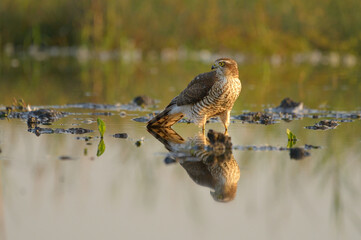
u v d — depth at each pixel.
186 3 27.72
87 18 26.78
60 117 12.09
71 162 8.29
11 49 27.12
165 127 11.12
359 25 27.67
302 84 18.48
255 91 16.89
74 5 26.89
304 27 28.09
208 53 27.34
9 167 7.99
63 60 24.95
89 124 11.27
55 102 14.44
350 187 7.36
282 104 13.43
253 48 27.45
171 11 27.67
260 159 8.52
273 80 19.58
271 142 9.60
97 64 23.86
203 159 8.52
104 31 27.05
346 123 11.52
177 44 27.77
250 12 27.86
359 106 13.90
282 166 8.16
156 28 27.58
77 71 21.64
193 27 27.81
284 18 28.02
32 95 15.59
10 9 26.91
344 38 27.92
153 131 10.65
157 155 8.74
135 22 27.34
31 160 8.34
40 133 10.20
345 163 8.30
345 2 27.77
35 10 27.02
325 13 27.89
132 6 27.20
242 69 22.81
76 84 18.20
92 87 17.56
